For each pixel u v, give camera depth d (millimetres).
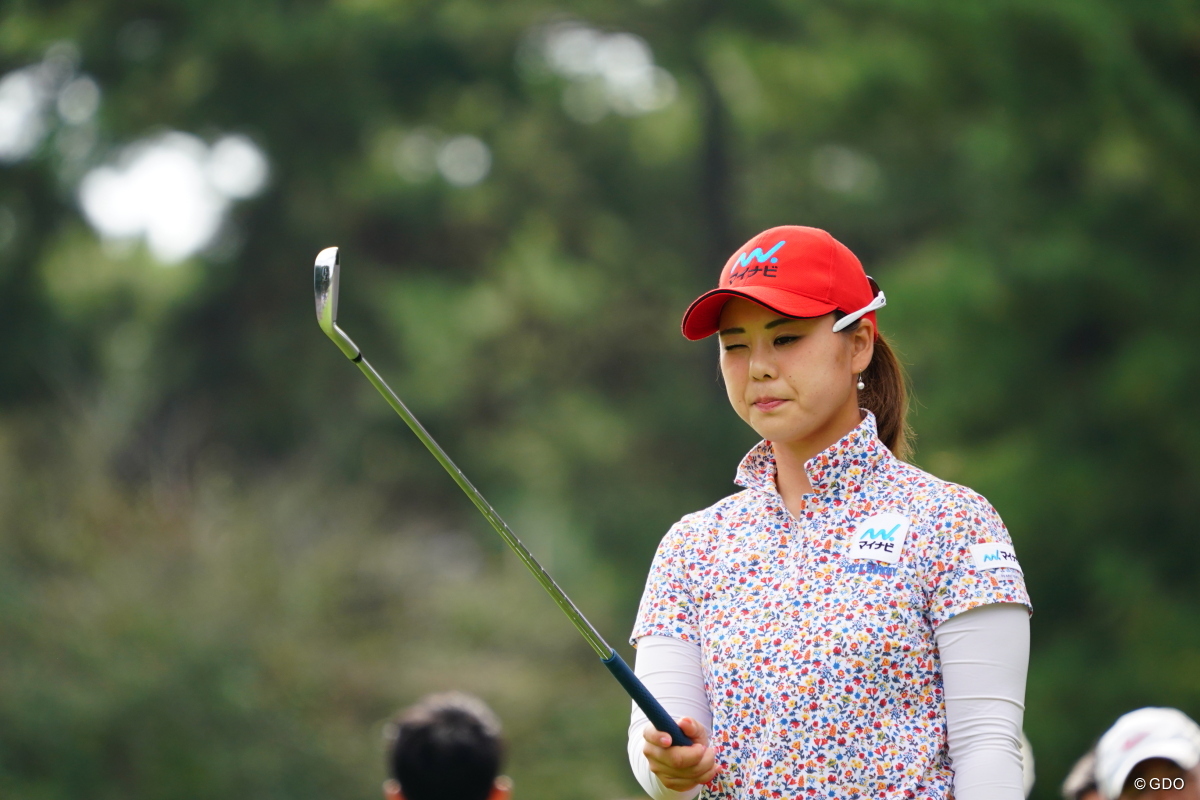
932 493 7195
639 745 7531
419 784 12102
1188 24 38250
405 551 40469
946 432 41125
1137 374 38469
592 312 71250
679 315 72000
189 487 39750
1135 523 38750
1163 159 38469
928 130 51156
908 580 7035
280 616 35156
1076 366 41438
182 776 30688
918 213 64625
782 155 72812
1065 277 39781
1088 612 39188
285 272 68750
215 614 34000
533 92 70875
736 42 65750
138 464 40594
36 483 36875
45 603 32938
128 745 30969
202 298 67938
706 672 7387
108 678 31625
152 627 33000
